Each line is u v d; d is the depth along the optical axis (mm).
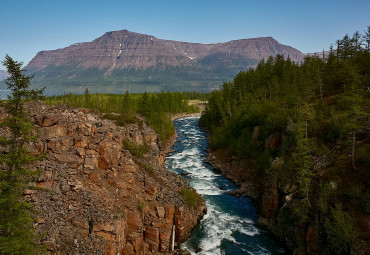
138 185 30219
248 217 38156
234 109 84438
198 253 28984
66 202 22484
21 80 16359
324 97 64938
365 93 45344
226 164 60719
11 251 15461
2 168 20094
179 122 129875
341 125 39625
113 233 22078
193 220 33938
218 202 42875
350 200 27750
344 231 24953
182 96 177750
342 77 64062
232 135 70000
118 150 29750
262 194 43625
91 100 118062
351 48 84438
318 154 37844
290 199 33594
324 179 32125
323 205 28141
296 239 29625
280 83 82688
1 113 23812
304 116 46125
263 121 61688
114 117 55406
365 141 34656
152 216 28172
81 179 25516
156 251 26891
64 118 28719
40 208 20641
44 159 24203
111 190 26969
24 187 18453
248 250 30219
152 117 86188
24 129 16906
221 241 31672
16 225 16250
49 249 18672
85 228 21406
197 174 56438
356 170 30734
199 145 81500
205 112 114875
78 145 27453
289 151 43062
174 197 32406
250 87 96312
